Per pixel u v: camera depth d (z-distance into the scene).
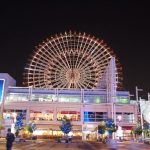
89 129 136.88
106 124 111.19
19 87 145.75
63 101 144.50
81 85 123.00
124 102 145.88
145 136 105.69
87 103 140.00
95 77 123.62
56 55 123.88
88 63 123.88
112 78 133.88
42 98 144.75
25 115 136.50
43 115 137.38
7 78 145.00
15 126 106.38
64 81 123.25
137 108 139.25
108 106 139.12
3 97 141.12
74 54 124.31
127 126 137.12
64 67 123.81
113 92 133.38
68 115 138.25
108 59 125.75
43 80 124.69
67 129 115.00
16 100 143.50
